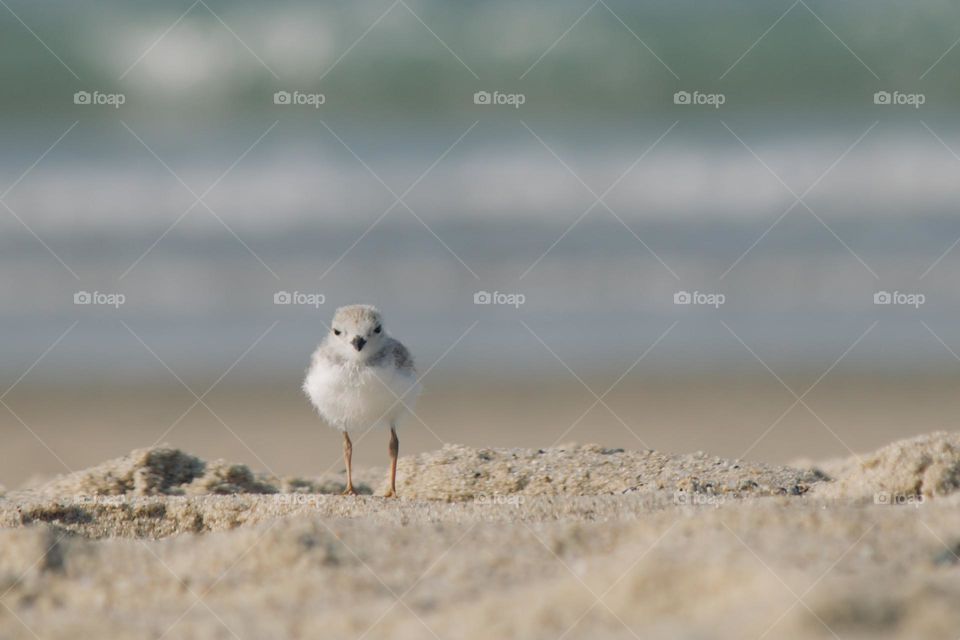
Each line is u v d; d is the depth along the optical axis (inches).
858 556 170.9
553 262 629.9
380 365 294.5
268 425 471.2
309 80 904.3
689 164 762.2
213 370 531.8
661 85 916.0
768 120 848.9
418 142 812.6
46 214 686.5
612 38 913.5
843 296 583.5
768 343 547.5
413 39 906.7
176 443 447.8
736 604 149.4
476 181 740.0
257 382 521.7
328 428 468.8
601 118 865.5
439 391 501.4
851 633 136.5
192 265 630.5
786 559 167.9
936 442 255.6
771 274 609.9
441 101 900.6
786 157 766.5
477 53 910.4
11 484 395.9
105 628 167.6
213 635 163.3
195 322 578.2
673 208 697.6
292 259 636.7
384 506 256.8
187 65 893.8
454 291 601.9
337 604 173.6
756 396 492.7
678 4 919.7
